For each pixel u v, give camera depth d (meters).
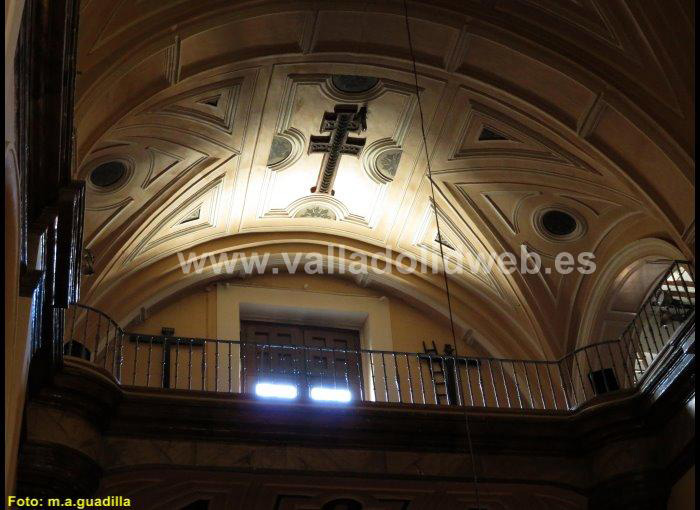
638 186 11.20
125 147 11.34
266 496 10.36
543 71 11.18
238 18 10.65
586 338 12.70
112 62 9.98
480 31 11.06
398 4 10.93
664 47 10.62
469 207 12.84
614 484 10.47
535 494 10.73
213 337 12.68
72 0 6.71
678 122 10.73
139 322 12.56
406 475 10.26
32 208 7.54
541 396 12.15
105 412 9.59
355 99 11.87
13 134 6.15
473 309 13.54
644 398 10.61
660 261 12.09
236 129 11.94
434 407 10.65
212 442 9.95
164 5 10.31
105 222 11.92
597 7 10.76
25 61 6.39
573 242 12.74
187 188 12.27
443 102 11.84
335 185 13.09
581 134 11.32
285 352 13.01
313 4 10.79
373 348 13.15
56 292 8.30
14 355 6.84
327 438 10.24
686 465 10.08
